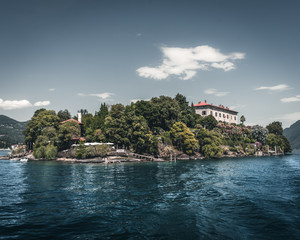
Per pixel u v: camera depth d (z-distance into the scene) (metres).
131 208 19.86
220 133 117.25
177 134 91.56
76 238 13.66
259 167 55.72
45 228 15.33
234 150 111.06
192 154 93.31
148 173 43.72
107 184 31.45
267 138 137.62
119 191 26.80
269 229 14.95
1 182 33.72
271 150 136.75
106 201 22.27
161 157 84.50
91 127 100.69
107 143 80.62
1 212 18.92
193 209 19.42
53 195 24.97
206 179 35.47
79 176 39.91
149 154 85.25
